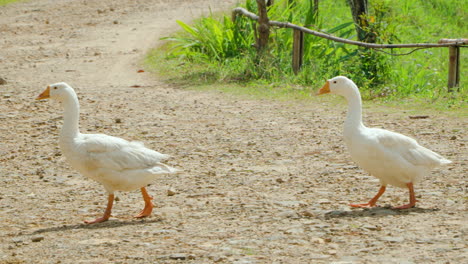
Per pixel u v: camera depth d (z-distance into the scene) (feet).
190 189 36.06
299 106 61.93
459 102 59.98
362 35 73.92
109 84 77.10
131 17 125.59
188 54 88.02
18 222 30.50
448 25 108.58
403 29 97.19
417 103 61.00
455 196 32.12
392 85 66.69
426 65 82.43
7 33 115.03
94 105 64.08
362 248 23.72
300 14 90.27
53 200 34.73
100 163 29.19
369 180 36.55
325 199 32.78
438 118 54.24
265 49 77.25
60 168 42.34
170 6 135.64
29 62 92.22
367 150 29.50
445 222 26.99
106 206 33.32
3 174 40.91
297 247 24.21
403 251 23.08
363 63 71.05
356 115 30.27
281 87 71.00
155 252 24.32
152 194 35.35
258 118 56.80
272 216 29.50
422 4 116.47
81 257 24.14
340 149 45.01
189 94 69.67
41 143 49.55
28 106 63.77
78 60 92.94
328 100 64.23
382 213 29.17
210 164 42.04
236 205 32.01
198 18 116.57
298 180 37.19
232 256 23.36
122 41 105.09
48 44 105.29
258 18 78.69
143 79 80.07
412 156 29.63
